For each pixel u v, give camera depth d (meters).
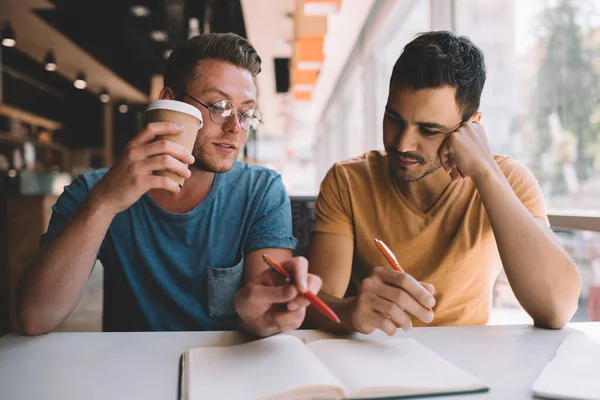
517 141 2.07
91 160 9.91
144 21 5.57
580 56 1.66
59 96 8.73
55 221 1.13
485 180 1.01
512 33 2.10
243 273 1.19
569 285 0.95
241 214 1.21
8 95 6.97
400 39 4.24
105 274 1.25
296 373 0.64
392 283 0.85
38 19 5.41
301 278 0.75
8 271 3.30
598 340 0.86
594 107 1.59
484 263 1.20
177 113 0.82
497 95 2.18
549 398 0.62
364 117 5.28
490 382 0.67
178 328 1.15
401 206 1.23
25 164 7.43
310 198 1.74
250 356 0.72
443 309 1.20
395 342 0.82
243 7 5.08
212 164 1.12
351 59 6.36
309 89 7.35
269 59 7.29
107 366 0.73
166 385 0.66
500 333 0.91
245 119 1.14
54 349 0.80
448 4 2.71
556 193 1.80
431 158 1.08
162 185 0.84
